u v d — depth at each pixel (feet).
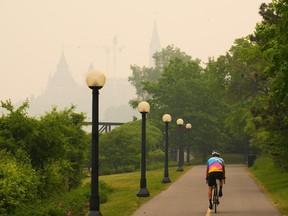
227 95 538.88
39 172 215.51
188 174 422.41
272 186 284.20
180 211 185.57
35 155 223.10
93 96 159.33
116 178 430.20
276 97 170.91
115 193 280.92
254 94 521.65
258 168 466.29
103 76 158.92
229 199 225.56
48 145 224.33
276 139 239.50
